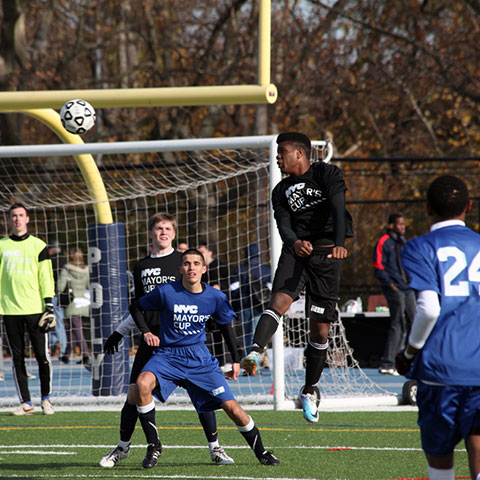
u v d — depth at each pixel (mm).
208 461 21438
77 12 81500
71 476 19375
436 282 13008
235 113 81250
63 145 34312
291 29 82375
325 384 39656
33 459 22078
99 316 36719
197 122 83438
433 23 86625
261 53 29734
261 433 26453
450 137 91188
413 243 13367
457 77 87188
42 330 31781
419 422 13383
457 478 18719
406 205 84938
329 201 18750
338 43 85750
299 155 19234
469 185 79000
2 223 60031
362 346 51312
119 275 37094
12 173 66375
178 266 22078
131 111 81438
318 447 23484
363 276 75625
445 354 12805
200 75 79875
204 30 81688
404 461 21016
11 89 72250
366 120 90062
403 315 44812
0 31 73750
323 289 19250
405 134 91188
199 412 20719
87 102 28156
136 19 80500
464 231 13445
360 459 21359
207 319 20531
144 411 20344
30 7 82562
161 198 69375
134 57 85062
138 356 21422
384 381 43531
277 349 32938
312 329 20016
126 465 21062
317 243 19219
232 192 69625
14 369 32531
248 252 43156
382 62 87000
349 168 82625
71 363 54000
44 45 74688
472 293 12984
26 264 32062
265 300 42750
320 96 84062
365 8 85750
